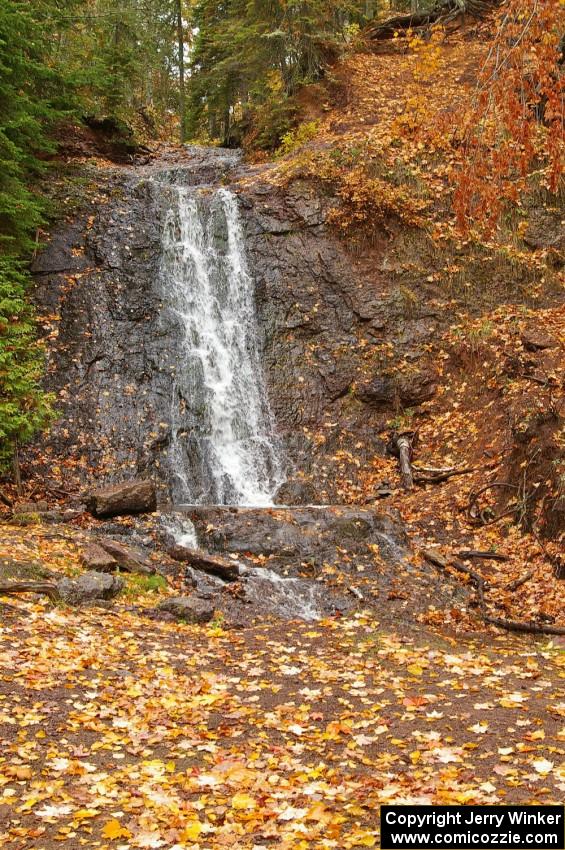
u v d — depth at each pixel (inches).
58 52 811.4
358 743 225.0
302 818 180.1
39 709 238.8
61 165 820.6
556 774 198.2
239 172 867.4
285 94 952.9
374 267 716.7
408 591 433.1
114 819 181.8
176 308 713.0
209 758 216.2
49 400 529.7
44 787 194.1
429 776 200.7
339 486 602.9
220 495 616.7
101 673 276.8
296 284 719.7
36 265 706.2
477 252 700.7
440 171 753.0
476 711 251.1
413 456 607.5
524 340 603.5
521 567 453.7
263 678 292.0
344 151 780.6
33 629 310.2
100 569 416.2
